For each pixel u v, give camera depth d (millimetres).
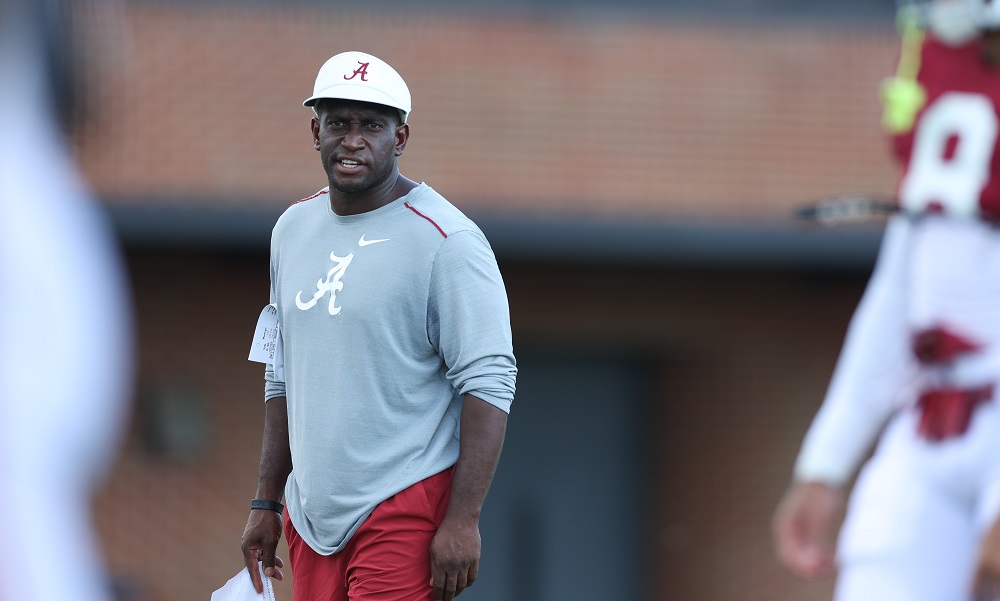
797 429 37938
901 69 14523
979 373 13727
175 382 35781
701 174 36000
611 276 37562
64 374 5898
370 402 11766
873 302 14750
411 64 35500
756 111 36281
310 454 11914
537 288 37312
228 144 34688
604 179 35688
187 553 35469
